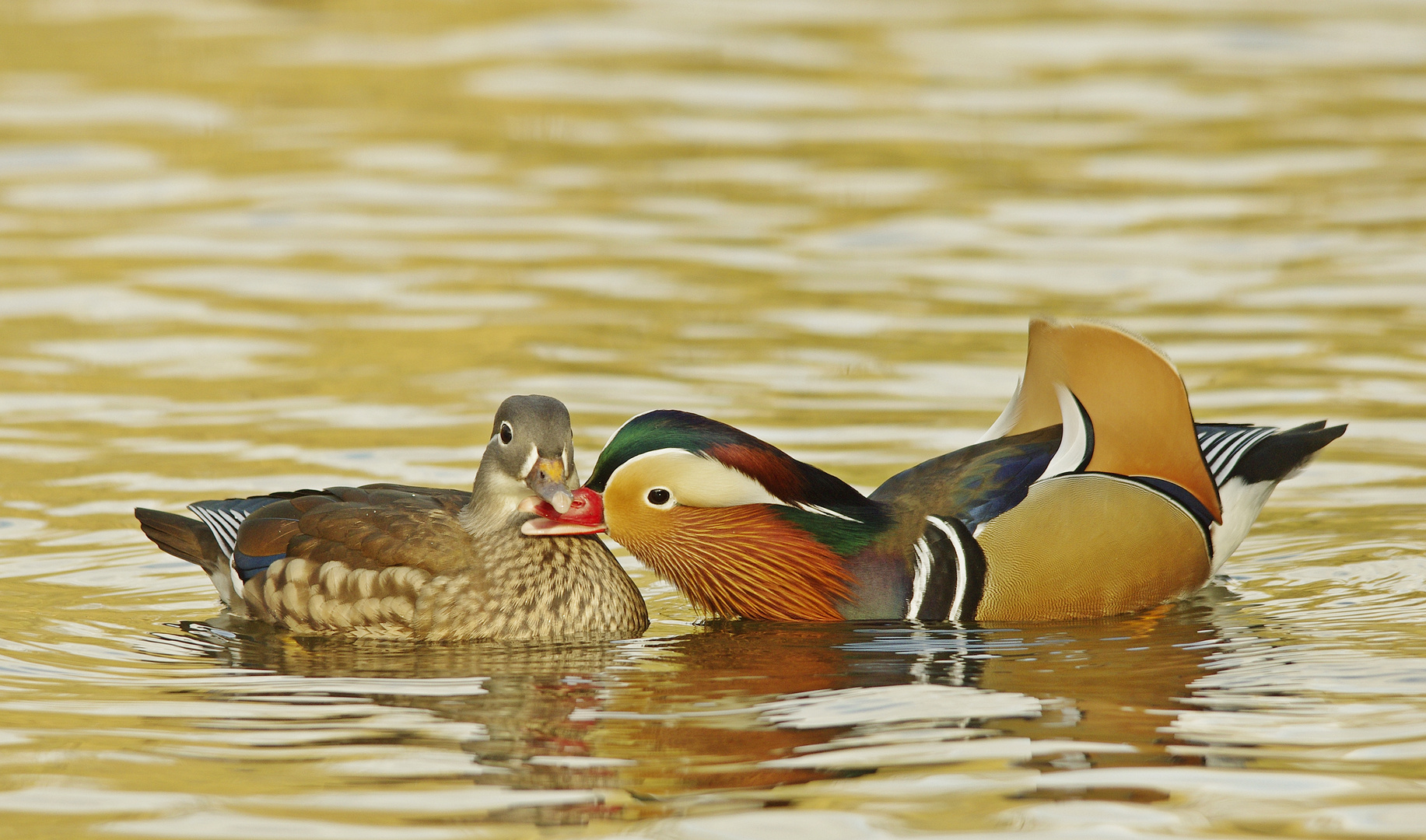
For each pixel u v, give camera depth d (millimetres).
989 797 7738
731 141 26344
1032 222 21969
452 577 10844
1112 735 8531
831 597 10938
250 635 10828
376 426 14641
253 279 19625
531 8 35562
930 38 33250
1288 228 21391
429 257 20578
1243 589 11367
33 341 17250
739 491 10883
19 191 23516
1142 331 17438
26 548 12016
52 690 9359
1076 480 10883
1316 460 13812
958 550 10812
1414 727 8531
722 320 17922
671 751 8414
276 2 36250
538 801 7766
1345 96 28703
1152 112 27906
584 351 16844
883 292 19031
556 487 10570
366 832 7441
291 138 26484
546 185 23969
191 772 8125
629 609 11031
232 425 14664
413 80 30141
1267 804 7641
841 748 8398
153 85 29625
